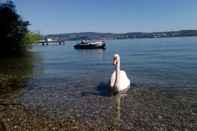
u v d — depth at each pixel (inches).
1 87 1087.6
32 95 940.6
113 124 639.8
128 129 609.0
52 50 4793.3
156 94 933.2
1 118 677.3
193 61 2066.9
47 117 690.2
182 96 902.4
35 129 600.1
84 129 607.2
